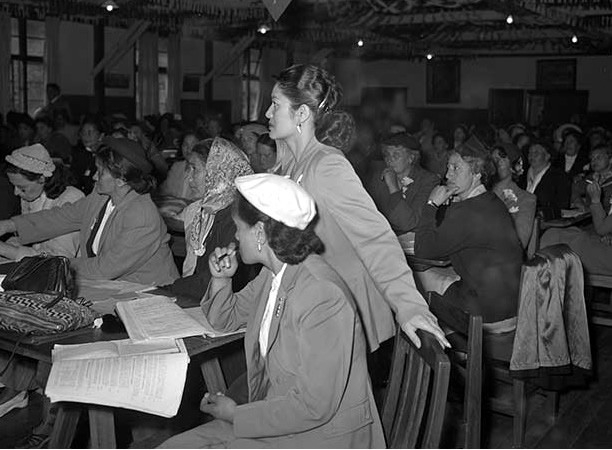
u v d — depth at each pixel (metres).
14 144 9.04
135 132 7.14
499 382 3.85
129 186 3.14
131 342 2.19
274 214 1.88
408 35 12.55
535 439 3.26
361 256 2.19
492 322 3.25
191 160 3.34
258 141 4.36
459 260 3.35
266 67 15.90
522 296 3.01
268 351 1.97
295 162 2.37
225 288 2.34
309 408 1.83
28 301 2.33
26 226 3.39
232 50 14.05
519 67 16.70
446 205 3.71
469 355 2.28
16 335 2.22
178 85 13.88
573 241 4.76
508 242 3.26
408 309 2.07
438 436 1.75
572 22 9.36
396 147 4.62
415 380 1.97
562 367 3.03
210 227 2.91
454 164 3.31
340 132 2.39
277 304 1.94
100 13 9.43
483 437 3.28
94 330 2.32
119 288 2.91
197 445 1.96
